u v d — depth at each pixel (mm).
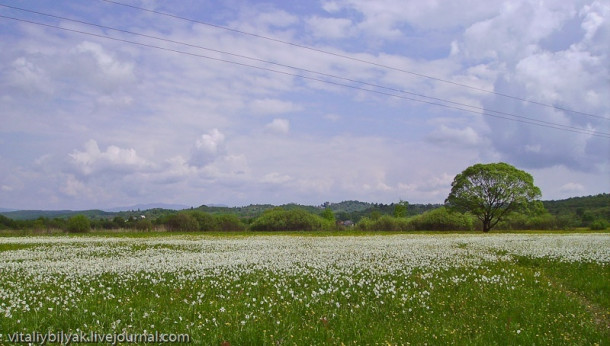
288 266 21094
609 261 24250
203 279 17500
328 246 34000
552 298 15055
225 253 27734
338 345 9289
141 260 23812
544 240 40938
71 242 40031
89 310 11414
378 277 18125
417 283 16938
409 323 11375
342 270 19734
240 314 11508
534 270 22188
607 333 11195
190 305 12344
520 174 84625
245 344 9047
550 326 11477
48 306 12125
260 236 53562
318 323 10859
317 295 14383
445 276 18812
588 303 15227
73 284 15945
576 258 25266
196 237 49875
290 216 84188
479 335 10344
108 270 19797
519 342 10094
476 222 91938
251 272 19422
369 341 9656
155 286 16219
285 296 14305
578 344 10062
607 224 83812
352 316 11828
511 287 16469
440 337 10172
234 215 84125
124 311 11648
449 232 71438
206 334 9570
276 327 10242
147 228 72312
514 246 33688
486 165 85750
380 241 41094
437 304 13656
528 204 84875
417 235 57344
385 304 13570
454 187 87688
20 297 13688
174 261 23188
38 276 18094
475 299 14422
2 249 33156
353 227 86812
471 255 26828
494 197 83625
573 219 96375
